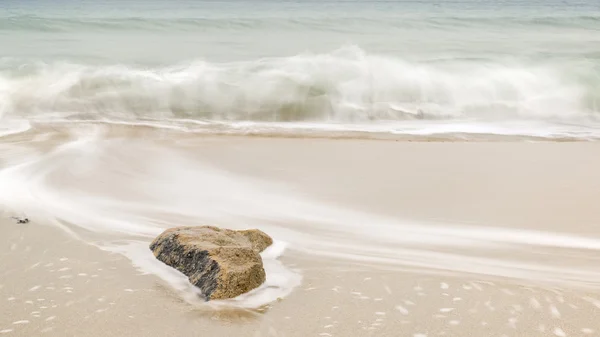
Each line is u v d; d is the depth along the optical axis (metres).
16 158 7.34
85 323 3.59
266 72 12.21
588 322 3.71
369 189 6.54
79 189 6.29
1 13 27.78
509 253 4.87
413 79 11.99
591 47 18.22
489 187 6.67
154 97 10.75
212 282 3.92
